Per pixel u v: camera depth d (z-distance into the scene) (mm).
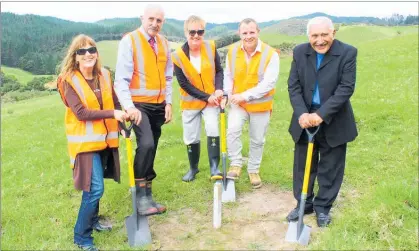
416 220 5141
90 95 4660
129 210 5988
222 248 4828
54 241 5258
